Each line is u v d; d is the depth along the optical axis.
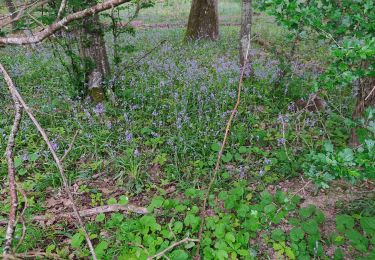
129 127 5.49
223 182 4.34
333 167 2.16
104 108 6.05
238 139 5.14
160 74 7.63
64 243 3.60
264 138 5.14
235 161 4.81
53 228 3.75
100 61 6.51
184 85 6.49
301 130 5.28
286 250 3.26
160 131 5.53
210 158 4.71
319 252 3.25
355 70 2.52
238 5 22.73
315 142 5.03
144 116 5.95
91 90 6.49
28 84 7.36
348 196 3.99
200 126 5.32
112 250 3.37
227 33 13.48
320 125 5.53
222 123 5.41
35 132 5.44
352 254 3.31
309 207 3.62
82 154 5.01
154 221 3.55
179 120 5.25
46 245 3.58
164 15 19.58
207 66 8.45
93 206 4.12
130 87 6.92
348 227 3.39
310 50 9.24
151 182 4.50
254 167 4.67
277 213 3.53
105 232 3.71
